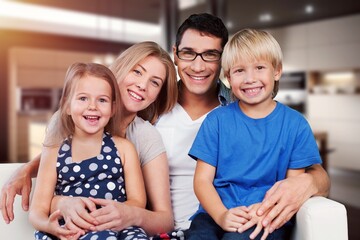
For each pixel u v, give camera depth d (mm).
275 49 1340
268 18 6234
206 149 1364
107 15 5812
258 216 1144
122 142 1379
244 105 1380
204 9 4887
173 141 1608
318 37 6359
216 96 1709
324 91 6375
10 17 5680
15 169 1557
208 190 1297
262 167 1305
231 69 1368
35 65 6699
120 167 1336
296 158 1309
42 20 5969
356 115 5984
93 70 1318
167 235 1271
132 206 1239
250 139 1333
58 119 1369
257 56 1311
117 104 1380
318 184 1251
